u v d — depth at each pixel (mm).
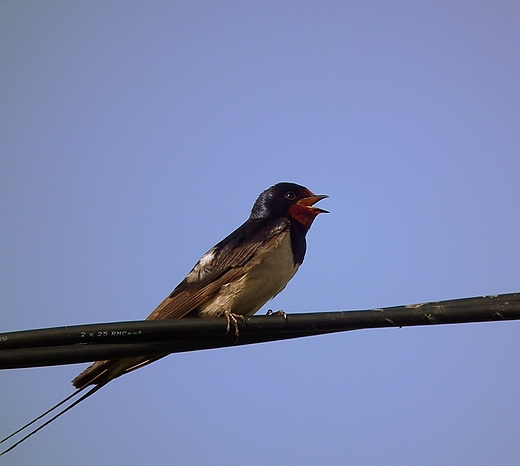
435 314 10398
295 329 10641
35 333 9547
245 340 10844
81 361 9891
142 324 10023
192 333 10352
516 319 10367
